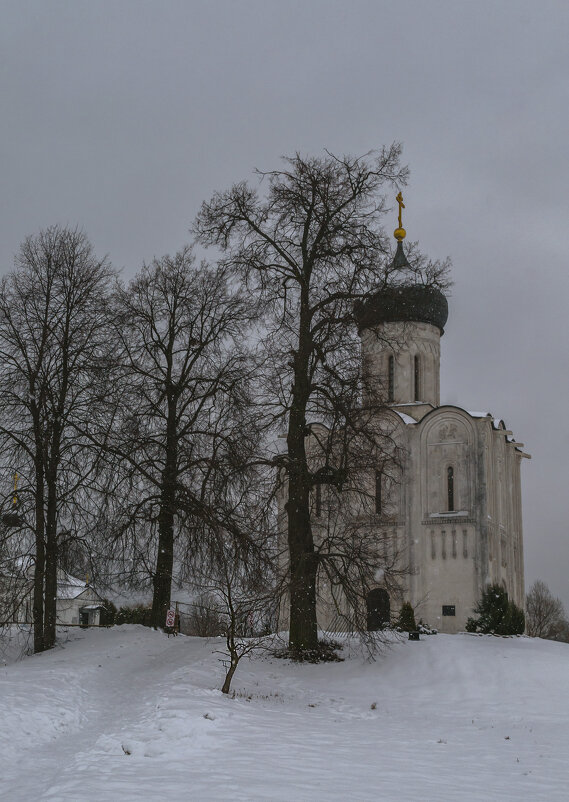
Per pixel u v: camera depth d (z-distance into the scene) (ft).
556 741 63.72
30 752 58.59
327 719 70.49
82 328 115.65
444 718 74.95
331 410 104.27
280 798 40.52
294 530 104.47
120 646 106.73
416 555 183.93
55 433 110.73
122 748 53.98
